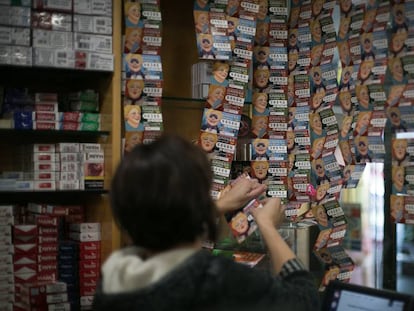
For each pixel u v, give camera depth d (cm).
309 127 220
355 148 200
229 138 221
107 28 214
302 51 224
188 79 248
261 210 156
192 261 117
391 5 189
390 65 189
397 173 189
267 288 122
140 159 120
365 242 344
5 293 207
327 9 215
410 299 138
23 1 205
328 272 209
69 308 213
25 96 214
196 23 219
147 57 216
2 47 202
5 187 206
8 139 231
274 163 226
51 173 212
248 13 225
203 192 120
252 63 233
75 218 228
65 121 214
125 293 116
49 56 206
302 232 229
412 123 183
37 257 212
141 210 118
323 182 213
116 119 212
